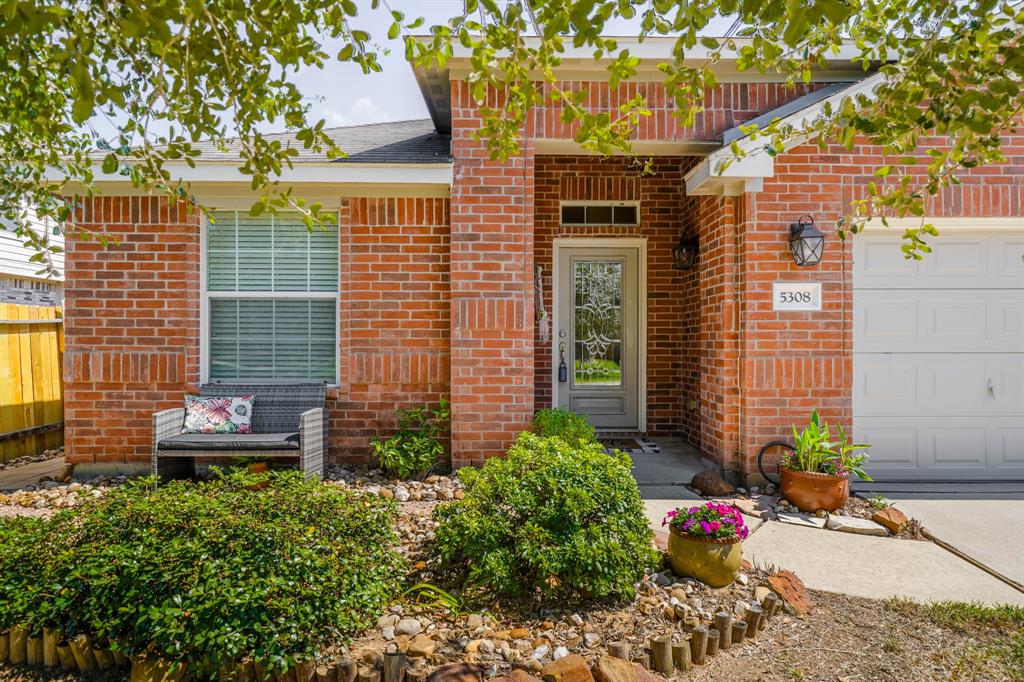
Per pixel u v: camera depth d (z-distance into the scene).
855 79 6.11
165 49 2.17
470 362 6.02
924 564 4.09
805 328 5.87
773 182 5.86
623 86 6.07
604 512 3.41
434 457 6.03
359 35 2.54
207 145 6.59
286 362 6.41
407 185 6.07
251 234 6.32
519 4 2.31
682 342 7.93
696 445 7.37
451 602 3.17
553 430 5.68
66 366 6.06
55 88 3.09
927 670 2.85
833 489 5.12
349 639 2.79
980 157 2.82
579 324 8.16
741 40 5.63
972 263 6.13
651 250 8.01
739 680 2.74
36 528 3.22
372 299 6.24
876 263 6.10
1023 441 6.13
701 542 3.48
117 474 6.08
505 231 6.02
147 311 6.10
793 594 3.48
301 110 2.88
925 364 6.12
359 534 3.34
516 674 2.47
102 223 6.06
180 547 2.79
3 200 3.54
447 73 6.20
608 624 3.07
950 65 2.38
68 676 2.67
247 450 5.31
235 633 2.49
